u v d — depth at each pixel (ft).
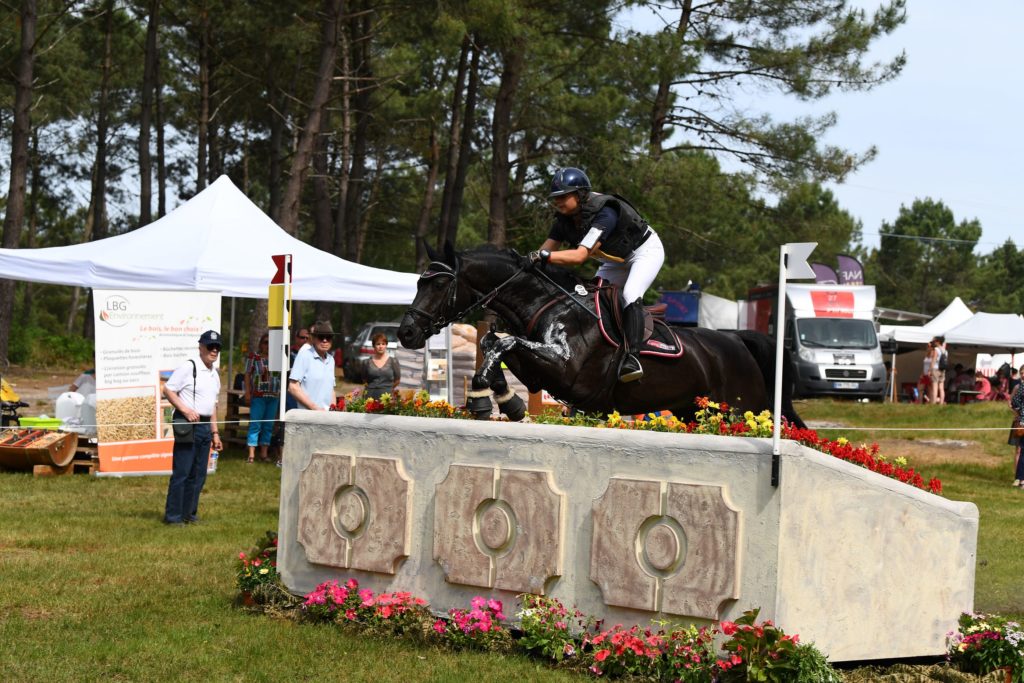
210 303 48.26
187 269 48.24
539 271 24.81
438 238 114.42
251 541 31.86
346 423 23.02
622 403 26.32
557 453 20.12
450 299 24.22
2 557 28.32
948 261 308.19
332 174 152.87
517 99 100.42
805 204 108.37
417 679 18.52
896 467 21.42
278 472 48.39
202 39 124.26
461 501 20.97
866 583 19.16
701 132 105.91
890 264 322.96
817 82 97.55
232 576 26.84
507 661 19.47
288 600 23.40
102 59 144.87
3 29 121.70
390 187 163.73
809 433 20.36
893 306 311.47
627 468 19.31
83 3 126.11
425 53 128.16
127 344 46.50
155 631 21.38
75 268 46.47
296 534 23.53
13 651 19.53
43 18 127.03
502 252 24.97
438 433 21.63
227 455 54.95
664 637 18.42
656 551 18.71
